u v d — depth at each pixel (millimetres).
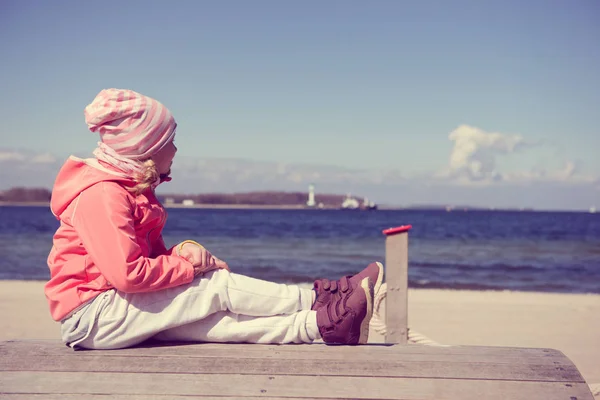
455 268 21141
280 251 28125
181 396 1878
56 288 2225
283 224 53938
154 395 1883
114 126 2236
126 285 2092
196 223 54031
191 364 2076
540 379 2002
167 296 2260
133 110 2232
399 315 3865
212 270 2389
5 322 8633
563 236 38188
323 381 1961
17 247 26781
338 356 2168
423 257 25359
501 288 15492
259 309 2354
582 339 7910
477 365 2096
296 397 1872
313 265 22328
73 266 2203
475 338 7918
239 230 43188
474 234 40438
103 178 2186
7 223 49875
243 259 24609
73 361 2105
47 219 59969
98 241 2096
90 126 2289
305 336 2357
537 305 11133
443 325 8859
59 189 2262
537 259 24516
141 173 2248
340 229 45875
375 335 7531
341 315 2309
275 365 2072
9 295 11742
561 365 2105
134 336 2221
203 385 1937
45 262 21078
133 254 2115
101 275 2217
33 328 8180
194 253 2312
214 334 2322
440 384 1958
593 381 5699
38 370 2033
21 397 1871
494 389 1937
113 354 2170
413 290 14086
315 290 2473
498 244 31906
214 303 2301
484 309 10500
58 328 8188
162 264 2195
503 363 2119
